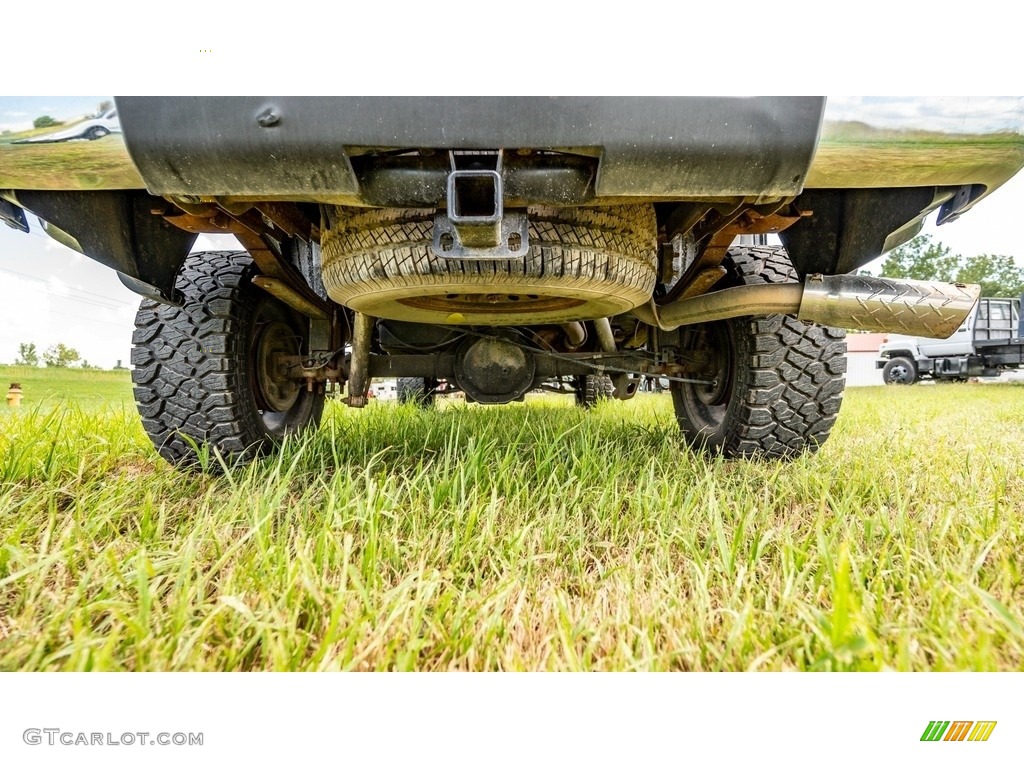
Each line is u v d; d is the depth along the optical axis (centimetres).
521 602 69
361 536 94
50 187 80
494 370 162
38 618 70
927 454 166
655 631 67
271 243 130
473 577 82
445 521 97
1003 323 980
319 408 202
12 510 105
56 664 62
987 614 65
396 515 97
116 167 76
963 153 79
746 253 151
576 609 73
